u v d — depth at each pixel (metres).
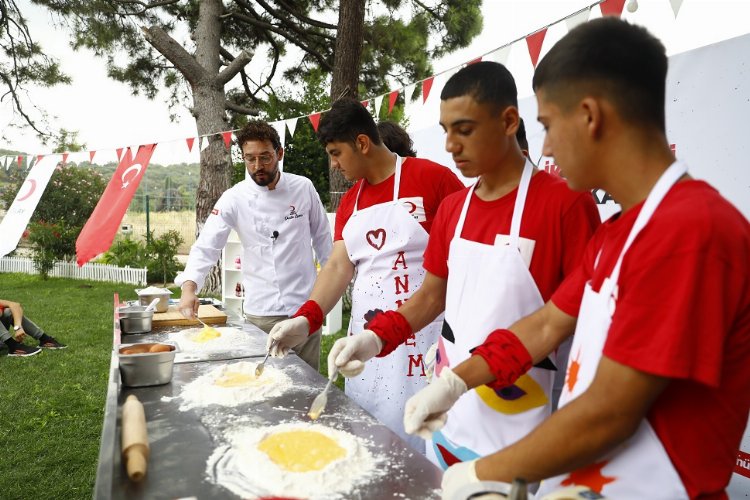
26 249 17.11
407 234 2.19
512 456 0.90
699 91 2.17
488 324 1.47
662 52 0.85
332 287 2.32
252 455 1.25
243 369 1.95
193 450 1.31
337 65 6.15
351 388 2.33
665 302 0.76
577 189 0.94
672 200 0.80
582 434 0.83
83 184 16.50
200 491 1.12
